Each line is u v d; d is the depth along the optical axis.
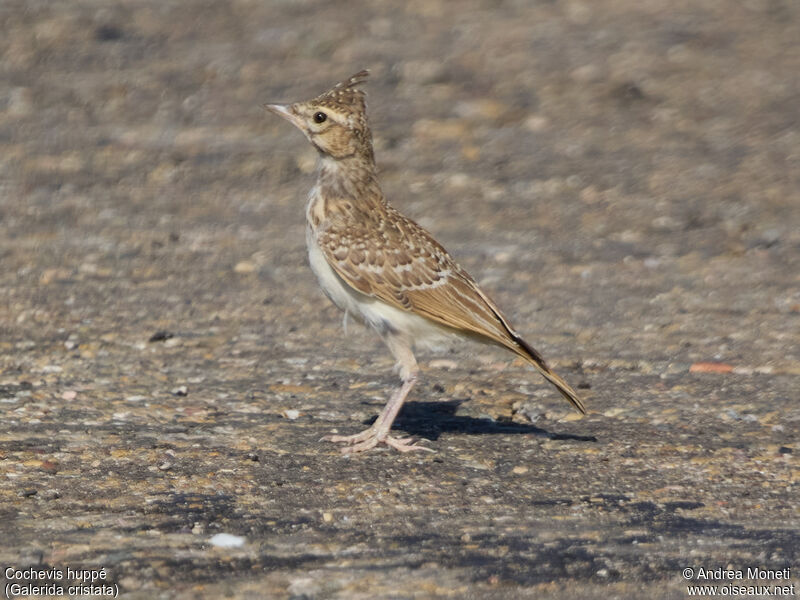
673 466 11.85
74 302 17.59
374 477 11.45
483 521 10.45
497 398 14.05
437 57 35.28
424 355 15.75
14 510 10.45
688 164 26.47
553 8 41.47
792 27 38.19
